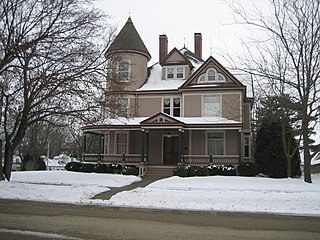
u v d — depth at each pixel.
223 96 28.39
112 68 19.12
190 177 22.25
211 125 26.70
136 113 25.28
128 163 28.55
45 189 16.30
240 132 26.41
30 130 39.62
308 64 18.64
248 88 32.31
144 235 8.27
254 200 13.60
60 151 75.56
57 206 12.84
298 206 12.91
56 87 17.36
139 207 12.92
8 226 9.05
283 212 12.10
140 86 31.17
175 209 12.55
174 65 31.86
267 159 25.83
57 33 17.12
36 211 11.58
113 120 28.77
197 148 28.62
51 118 21.64
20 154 45.50
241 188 17.88
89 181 20.92
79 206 12.96
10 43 16.61
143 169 26.38
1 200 14.08
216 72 29.05
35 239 7.68
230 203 13.38
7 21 16.89
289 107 24.23
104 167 27.48
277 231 9.01
